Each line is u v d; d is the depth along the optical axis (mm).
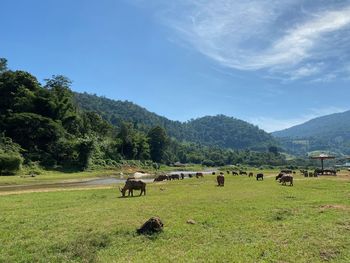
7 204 30047
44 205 29094
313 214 23375
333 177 67250
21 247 16328
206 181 59188
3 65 139750
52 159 105188
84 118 153875
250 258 14531
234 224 20484
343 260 14438
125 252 15508
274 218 22156
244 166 199625
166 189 42625
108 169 117250
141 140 174625
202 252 15336
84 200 32375
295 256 14852
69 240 17125
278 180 58344
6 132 108688
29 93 120750
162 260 14336
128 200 31094
